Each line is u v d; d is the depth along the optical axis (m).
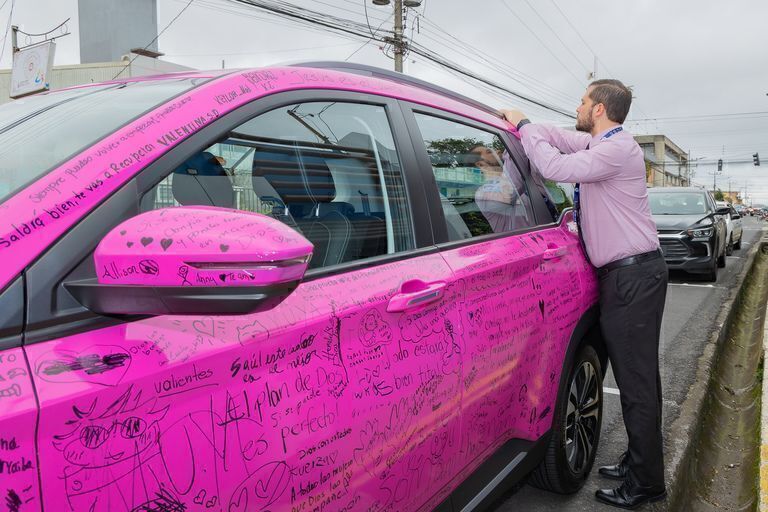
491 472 2.12
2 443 0.85
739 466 3.48
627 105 2.63
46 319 0.97
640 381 2.65
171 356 1.07
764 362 4.69
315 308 1.38
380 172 1.82
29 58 17.44
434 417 1.71
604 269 2.70
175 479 1.03
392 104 1.95
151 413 1.01
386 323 1.56
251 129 1.44
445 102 2.30
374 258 1.69
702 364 5.09
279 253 0.95
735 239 16.14
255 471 1.17
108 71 18.39
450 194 2.13
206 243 0.95
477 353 1.92
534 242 2.49
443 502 1.83
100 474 0.94
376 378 1.49
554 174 2.57
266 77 1.53
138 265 0.95
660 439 2.72
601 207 2.63
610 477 3.12
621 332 2.66
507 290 2.15
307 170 1.61
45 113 1.60
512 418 2.22
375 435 1.48
